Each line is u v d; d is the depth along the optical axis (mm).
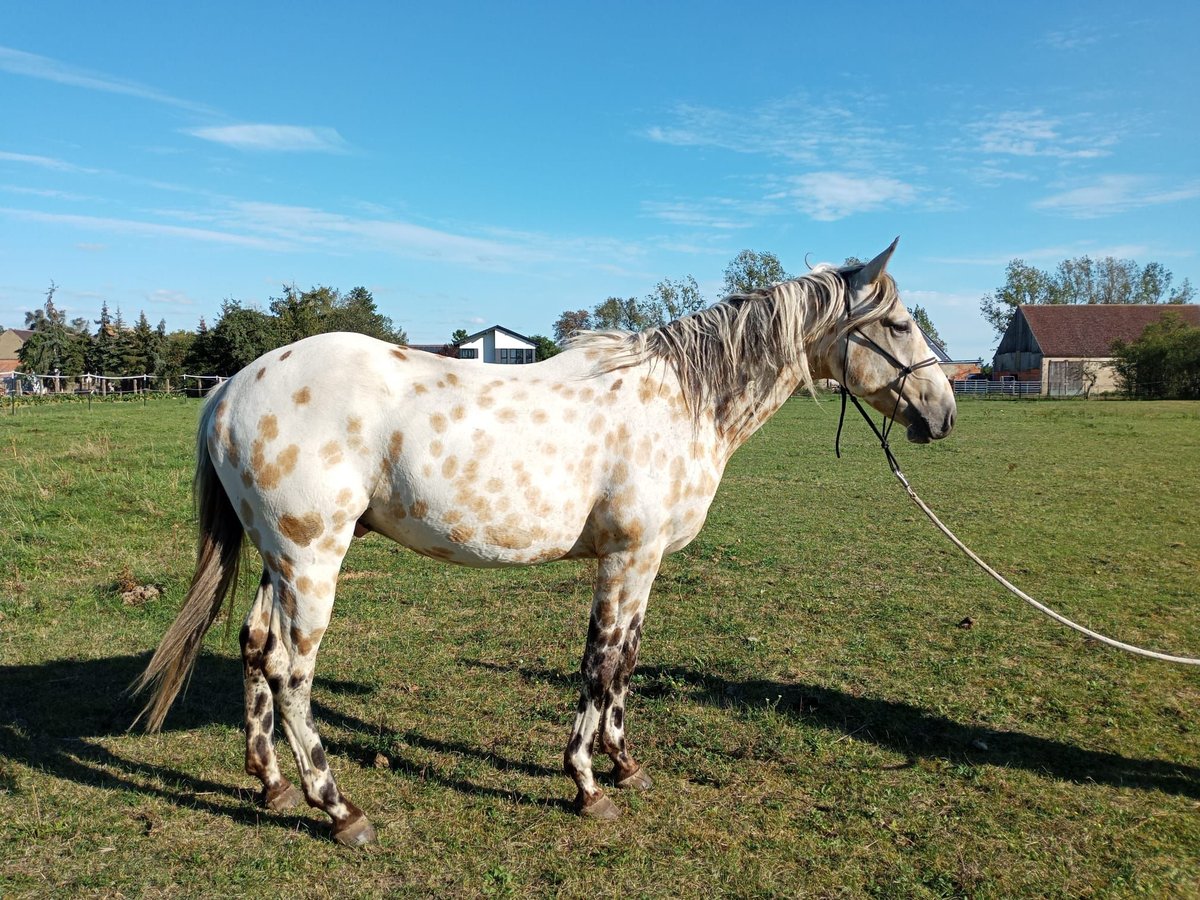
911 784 3738
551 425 3291
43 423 20109
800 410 32281
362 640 5629
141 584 6621
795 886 2988
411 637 5699
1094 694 4773
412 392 3219
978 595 6840
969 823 3416
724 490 12508
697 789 3709
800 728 4301
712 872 3064
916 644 5621
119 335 51250
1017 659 5340
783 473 14406
